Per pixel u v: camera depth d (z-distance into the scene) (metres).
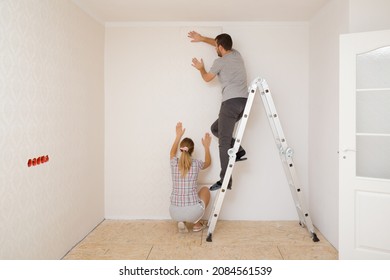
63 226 2.74
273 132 3.17
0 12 1.88
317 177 3.40
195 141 3.68
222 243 3.05
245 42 3.64
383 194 2.46
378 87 2.52
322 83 3.22
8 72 1.95
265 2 3.08
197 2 3.08
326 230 3.16
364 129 2.57
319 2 3.07
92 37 3.35
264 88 3.03
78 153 3.04
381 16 2.58
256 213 3.71
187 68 3.67
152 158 3.74
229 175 3.02
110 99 3.73
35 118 2.27
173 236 3.24
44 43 2.38
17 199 2.07
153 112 3.71
